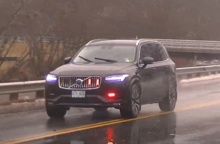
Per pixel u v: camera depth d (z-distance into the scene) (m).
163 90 33.25
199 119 29.62
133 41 32.34
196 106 36.81
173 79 34.72
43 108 35.66
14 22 82.06
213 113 32.56
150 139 22.77
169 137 23.33
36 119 29.98
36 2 95.38
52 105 29.66
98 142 21.98
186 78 68.56
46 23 87.75
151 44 33.47
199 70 70.88
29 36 84.12
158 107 36.53
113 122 28.34
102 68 28.77
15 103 37.50
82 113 32.78
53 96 28.81
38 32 85.44
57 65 94.00
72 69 28.95
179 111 33.81
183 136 23.59
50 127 26.62
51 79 28.88
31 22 84.06
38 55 87.00
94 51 31.92
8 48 81.75
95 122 28.42
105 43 32.50
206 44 164.12
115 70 28.52
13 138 23.27
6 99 44.03
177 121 28.75
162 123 27.92
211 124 27.50
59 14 98.12
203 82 64.44
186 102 39.97
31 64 85.00
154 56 33.22
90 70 28.48
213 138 23.03
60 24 98.00
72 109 34.81
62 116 30.81
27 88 39.22
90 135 23.91
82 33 103.19
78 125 27.25
